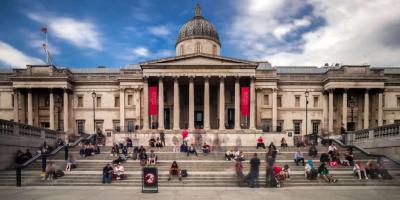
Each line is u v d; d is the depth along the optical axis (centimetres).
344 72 5919
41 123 6150
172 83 5959
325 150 3859
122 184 2375
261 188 2220
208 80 5412
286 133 4931
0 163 2886
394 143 3094
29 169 2898
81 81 6250
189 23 6612
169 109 5991
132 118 6125
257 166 2292
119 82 6225
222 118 5362
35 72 5934
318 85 6262
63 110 6050
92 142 4406
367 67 5897
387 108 6122
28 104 5909
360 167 2559
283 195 1938
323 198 1841
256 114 6016
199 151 3938
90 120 6234
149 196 1914
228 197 1872
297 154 3092
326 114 6125
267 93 6147
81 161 3125
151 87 5256
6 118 6159
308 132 6191
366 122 5831
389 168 2827
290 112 6228
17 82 5875
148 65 5397
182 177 2517
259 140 4178
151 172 2062
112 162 2978
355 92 6122
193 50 6406
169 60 5447
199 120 6069
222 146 4506
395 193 2014
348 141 4134
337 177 2516
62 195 1953
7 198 1858
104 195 1952
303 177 2517
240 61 5431
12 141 3103
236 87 5419
